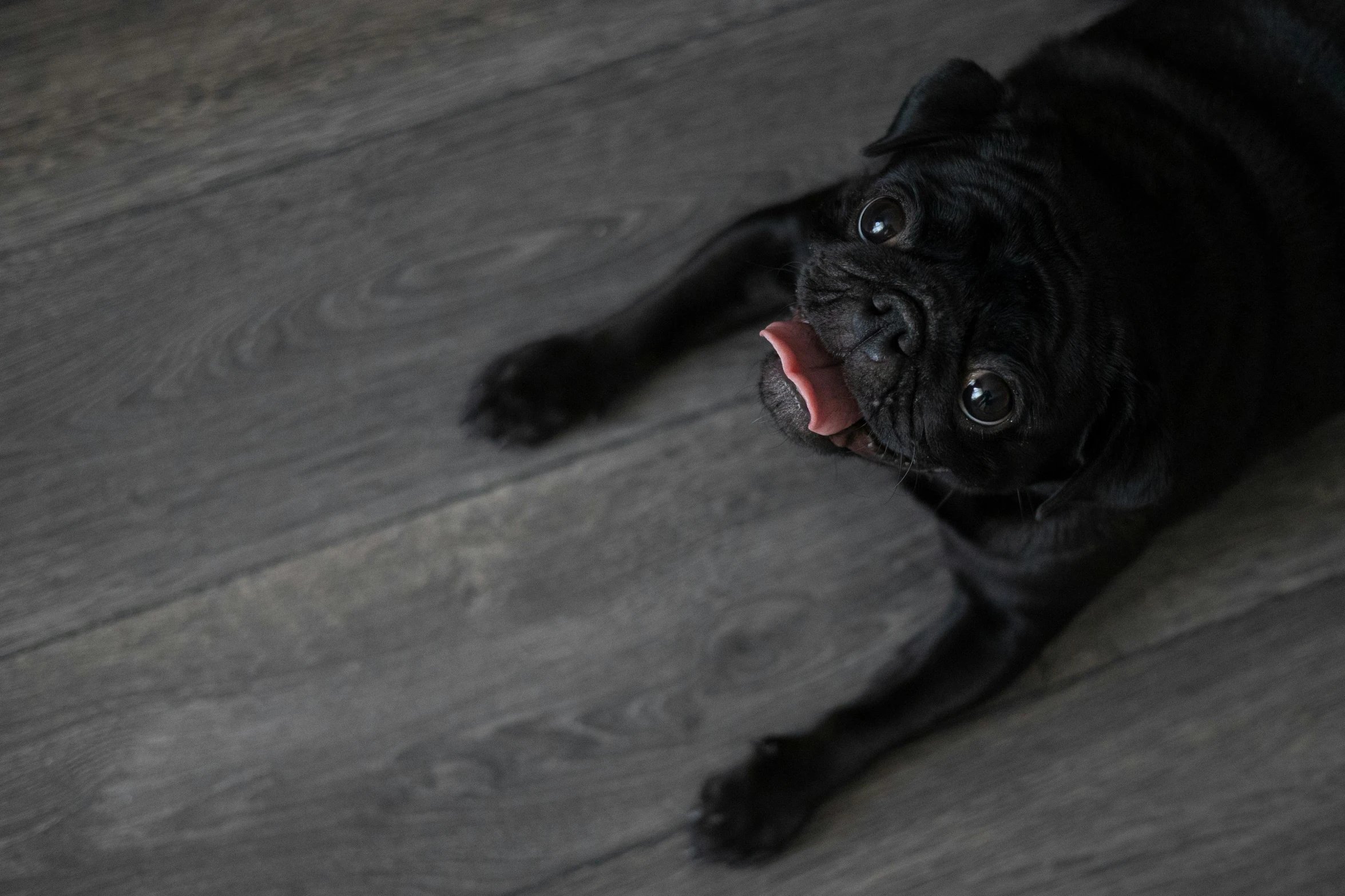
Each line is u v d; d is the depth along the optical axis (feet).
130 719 5.38
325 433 5.59
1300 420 5.02
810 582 5.66
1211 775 5.63
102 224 5.65
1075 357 3.88
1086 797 5.58
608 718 5.50
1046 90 4.65
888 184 4.17
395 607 5.51
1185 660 5.70
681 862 5.42
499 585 5.56
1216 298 4.31
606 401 5.59
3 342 5.55
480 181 5.81
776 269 5.29
